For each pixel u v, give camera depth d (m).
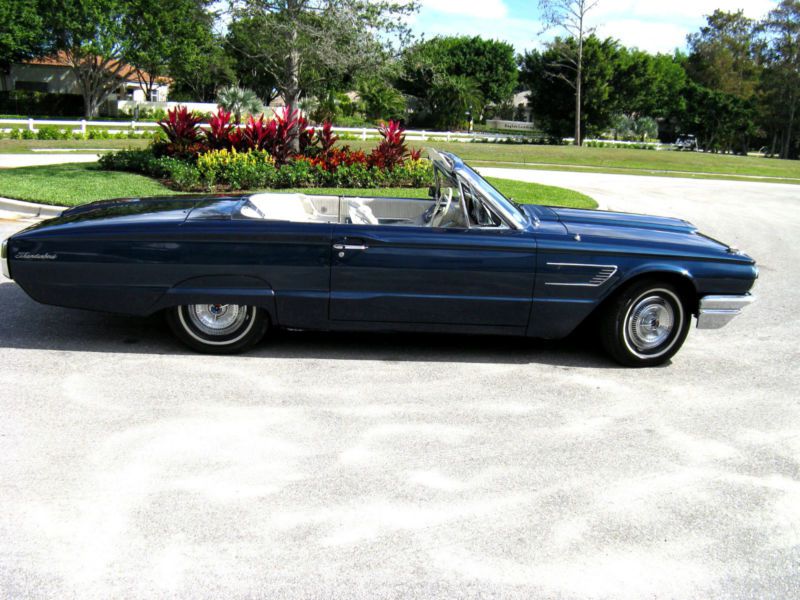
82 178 13.21
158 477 3.55
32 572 2.81
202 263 5.00
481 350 5.76
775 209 17.83
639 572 3.02
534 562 3.04
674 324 5.52
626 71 58.31
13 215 10.43
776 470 3.98
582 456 4.02
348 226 5.07
